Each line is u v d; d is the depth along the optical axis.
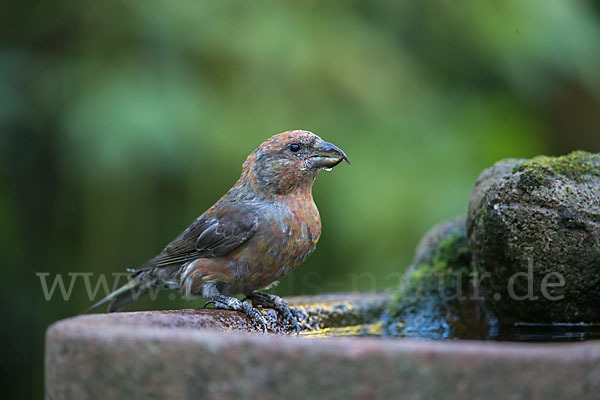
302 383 3.14
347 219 10.87
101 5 11.51
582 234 5.92
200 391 3.24
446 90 11.93
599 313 6.26
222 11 11.31
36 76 11.61
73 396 3.51
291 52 10.92
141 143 10.50
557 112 13.70
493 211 6.11
